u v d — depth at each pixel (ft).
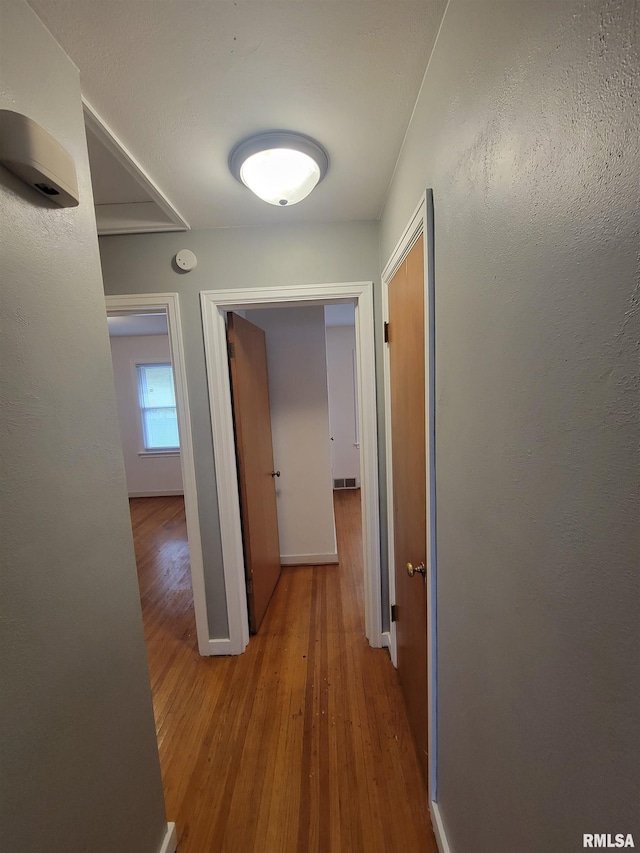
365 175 4.41
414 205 3.44
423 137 3.08
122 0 2.28
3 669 1.83
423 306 3.41
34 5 2.25
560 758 1.57
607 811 1.30
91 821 2.48
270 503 8.43
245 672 5.98
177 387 5.88
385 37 2.62
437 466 3.19
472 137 2.15
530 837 1.85
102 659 2.67
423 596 3.95
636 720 1.15
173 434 17.81
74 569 2.40
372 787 4.14
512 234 1.76
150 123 3.39
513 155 1.71
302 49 2.68
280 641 6.69
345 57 2.77
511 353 1.83
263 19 2.45
